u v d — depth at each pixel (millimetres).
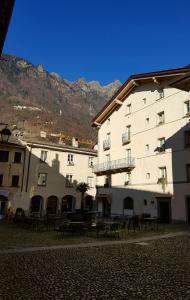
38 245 13211
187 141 27016
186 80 18391
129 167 33656
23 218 25406
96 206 41344
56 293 6156
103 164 39969
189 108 27328
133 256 10375
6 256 10383
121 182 35969
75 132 100875
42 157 41094
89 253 11070
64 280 7164
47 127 95812
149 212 30297
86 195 44062
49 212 38156
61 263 9148
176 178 27516
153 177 30453
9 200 37375
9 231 19703
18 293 6137
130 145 35062
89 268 8430
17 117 102750
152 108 32219
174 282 6988
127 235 17406
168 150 28984
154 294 6109
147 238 15953
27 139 40688
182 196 26594
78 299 5793
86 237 16328
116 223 20734
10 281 7027
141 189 32000
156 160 30375
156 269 8305
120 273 7844
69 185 42844
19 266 8680
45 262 9305
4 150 38219
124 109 37469
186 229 21266
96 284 6824
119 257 10188
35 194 39469
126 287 6598
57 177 41812
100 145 42531
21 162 39438
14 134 45406
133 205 33062
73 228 19094
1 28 6277
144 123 33156
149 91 33188
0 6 5641
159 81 31297
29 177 39312
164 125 30016
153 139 31281
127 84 35312
